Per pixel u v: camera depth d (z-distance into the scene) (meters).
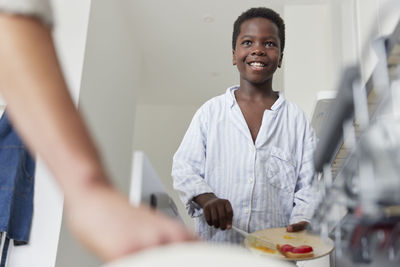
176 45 3.63
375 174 0.29
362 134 0.31
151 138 4.76
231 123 1.18
